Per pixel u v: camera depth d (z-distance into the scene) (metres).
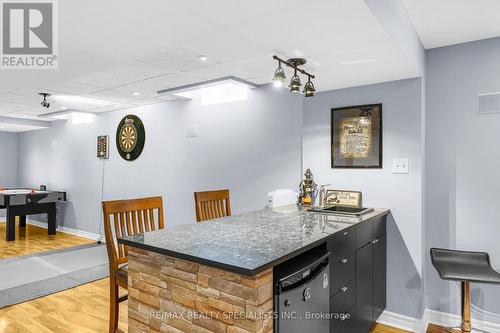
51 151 6.62
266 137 3.55
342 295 1.94
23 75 2.90
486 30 2.56
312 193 3.11
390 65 2.42
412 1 2.15
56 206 6.42
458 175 2.80
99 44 2.13
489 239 2.68
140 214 2.29
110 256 2.11
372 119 2.88
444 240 2.85
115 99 4.32
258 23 1.75
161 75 3.12
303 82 2.83
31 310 2.92
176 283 1.47
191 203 4.25
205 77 3.21
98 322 2.69
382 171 2.83
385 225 2.78
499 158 2.64
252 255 1.36
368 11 1.60
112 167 5.31
